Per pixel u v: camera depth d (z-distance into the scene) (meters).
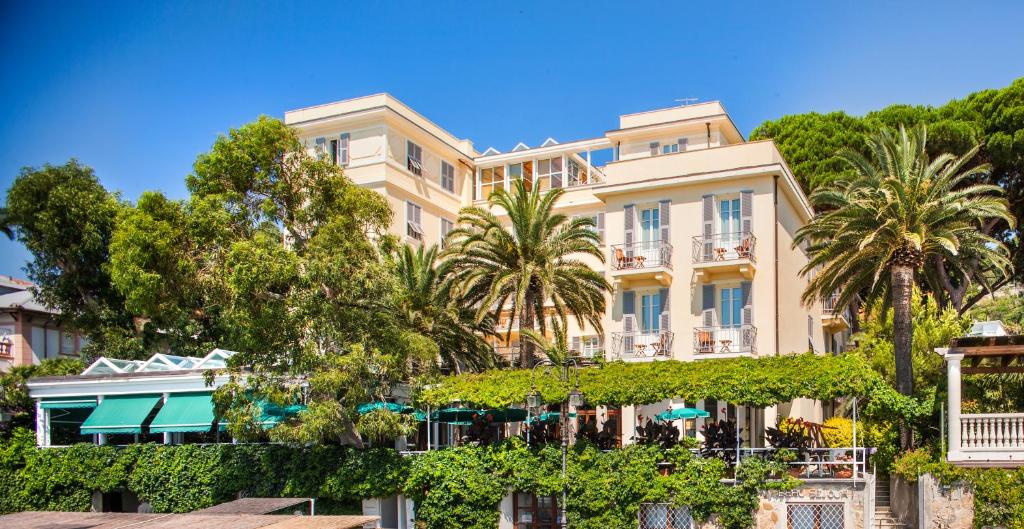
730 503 29.03
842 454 30.59
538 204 38.59
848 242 33.41
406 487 31.45
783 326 39.88
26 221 46.19
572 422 37.19
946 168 34.59
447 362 39.41
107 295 46.88
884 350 37.31
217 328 44.22
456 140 53.78
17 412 39.84
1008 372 29.25
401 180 46.41
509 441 31.38
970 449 27.06
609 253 42.19
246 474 32.81
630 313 40.88
